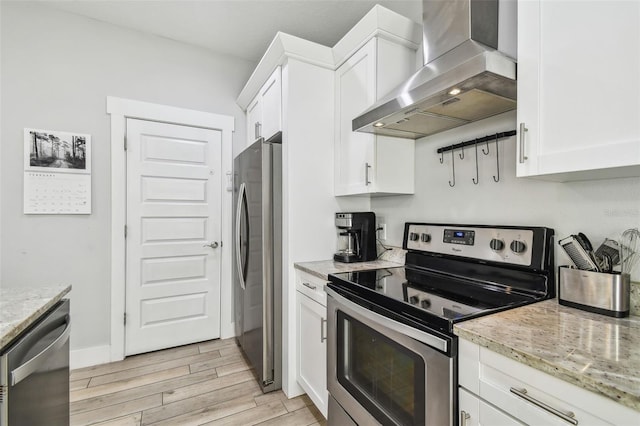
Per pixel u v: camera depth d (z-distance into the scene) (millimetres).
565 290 1079
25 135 2156
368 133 1784
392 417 1115
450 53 1344
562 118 917
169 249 2639
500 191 1438
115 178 2424
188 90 2699
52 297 1196
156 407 1832
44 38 2221
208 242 2787
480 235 1444
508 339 788
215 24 2402
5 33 2125
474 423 838
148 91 2547
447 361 894
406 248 1854
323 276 1612
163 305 2623
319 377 1673
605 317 960
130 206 2498
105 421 1705
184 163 2693
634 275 1005
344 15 2246
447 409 895
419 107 1335
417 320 1019
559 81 925
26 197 2162
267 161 1996
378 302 1213
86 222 2344
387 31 1705
